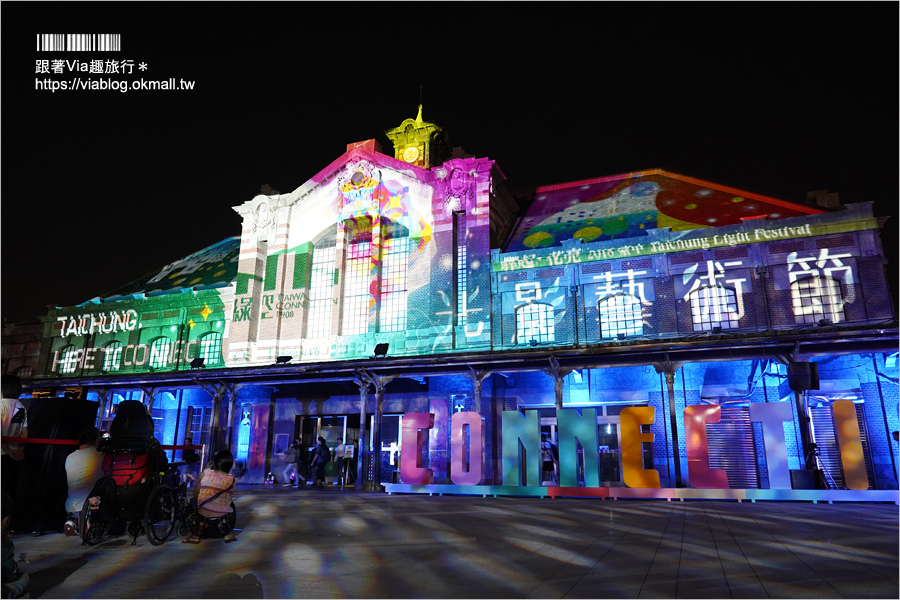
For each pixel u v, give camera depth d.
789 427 18.16
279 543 7.91
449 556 6.86
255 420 24.45
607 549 7.23
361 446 19.23
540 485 15.70
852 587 5.18
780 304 19.45
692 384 19.42
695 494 14.41
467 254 23.39
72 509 8.24
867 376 17.48
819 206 21.91
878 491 13.27
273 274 26.33
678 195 24.83
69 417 9.13
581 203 26.58
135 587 5.41
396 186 25.36
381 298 24.77
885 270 18.84
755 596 4.88
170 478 8.48
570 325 21.41
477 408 17.84
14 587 4.75
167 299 27.62
